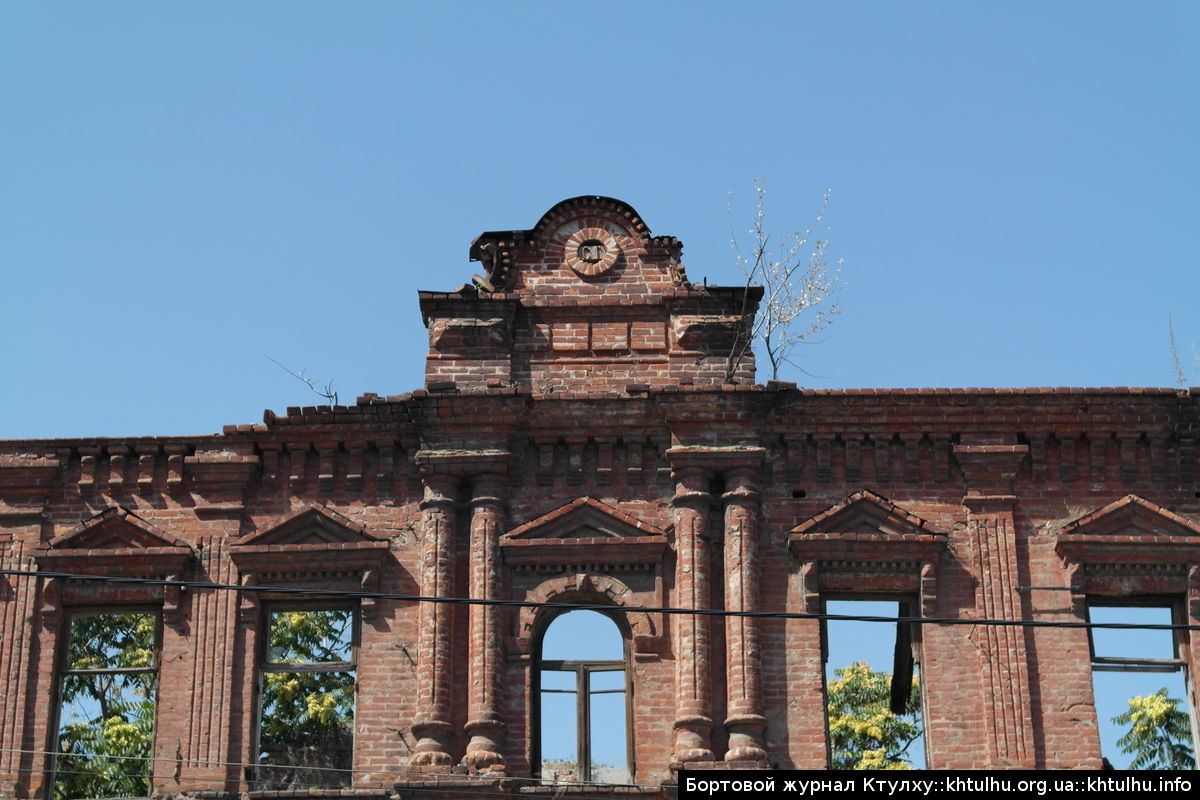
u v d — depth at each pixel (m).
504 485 37.66
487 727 35.44
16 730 36.34
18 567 37.56
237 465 38.16
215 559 37.56
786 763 35.25
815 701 35.72
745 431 37.81
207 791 35.41
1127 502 37.16
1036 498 37.56
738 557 36.62
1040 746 35.38
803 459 37.91
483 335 39.00
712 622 36.53
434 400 37.72
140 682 45.09
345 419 38.34
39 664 36.88
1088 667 36.00
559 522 37.38
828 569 36.94
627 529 37.31
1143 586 36.69
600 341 39.22
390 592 37.16
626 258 40.00
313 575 37.34
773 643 36.22
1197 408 37.78
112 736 43.12
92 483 38.31
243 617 36.91
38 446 38.53
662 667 36.28
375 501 38.00
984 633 36.22
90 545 37.81
